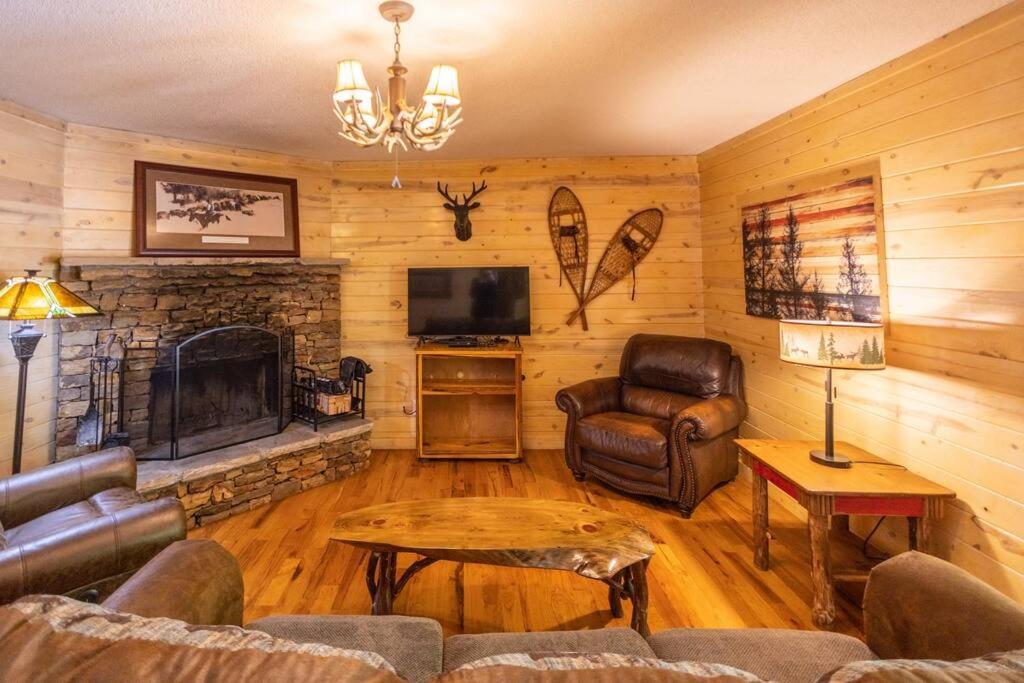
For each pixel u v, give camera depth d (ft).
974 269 6.45
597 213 13.80
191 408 11.30
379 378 14.05
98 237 10.31
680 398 11.57
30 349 8.18
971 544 6.54
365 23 6.43
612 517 6.81
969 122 6.48
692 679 2.49
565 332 14.02
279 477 10.80
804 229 9.59
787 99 9.34
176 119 9.98
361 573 7.98
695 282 13.82
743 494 11.12
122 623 2.65
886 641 4.29
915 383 7.38
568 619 6.93
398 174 13.79
